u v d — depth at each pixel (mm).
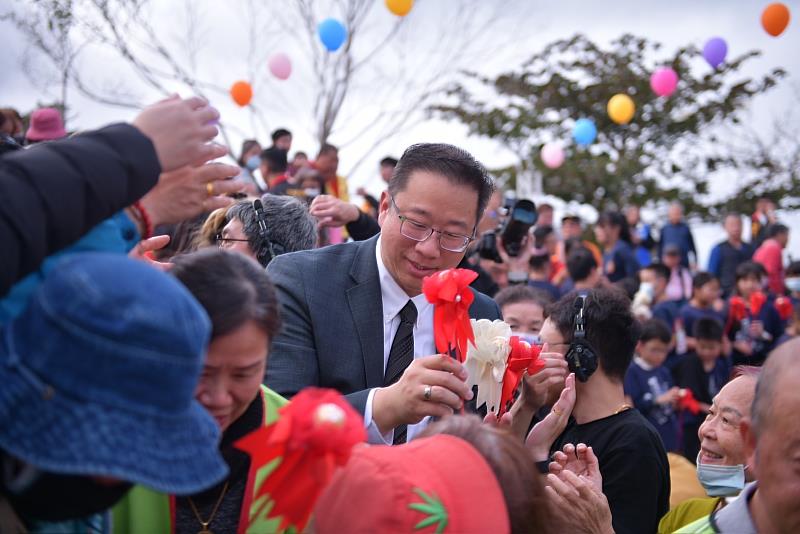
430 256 2477
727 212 15523
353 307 2619
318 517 1452
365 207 7000
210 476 1277
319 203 3887
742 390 2402
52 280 1198
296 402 1336
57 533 1459
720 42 7598
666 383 5688
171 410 1231
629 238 9359
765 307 8273
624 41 16016
